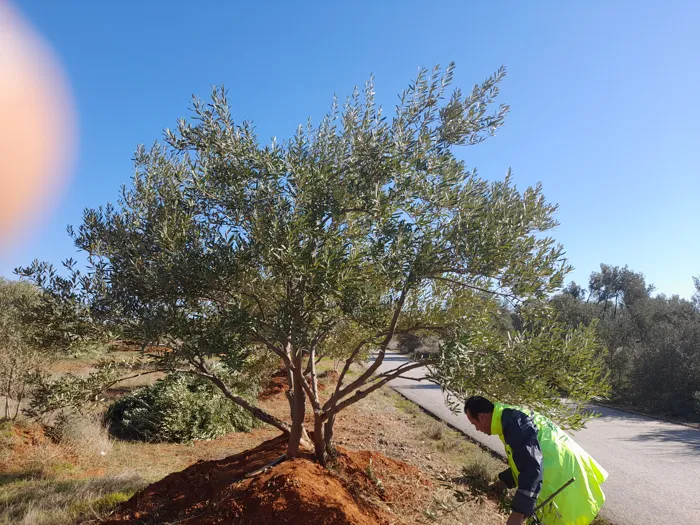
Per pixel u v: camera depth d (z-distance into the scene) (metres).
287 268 4.29
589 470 3.65
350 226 5.09
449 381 4.62
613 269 34.22
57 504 5.95
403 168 4.91
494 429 3.76
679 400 15.14
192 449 9.83
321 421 6.07
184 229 4.79
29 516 5.51
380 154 5.12
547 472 3.58
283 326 4.39
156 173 6.00
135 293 4.95
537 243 4.65
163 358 4.90
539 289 4.57
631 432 12.28
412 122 5.57
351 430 11.02
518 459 3.56
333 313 4.60
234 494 4.98
